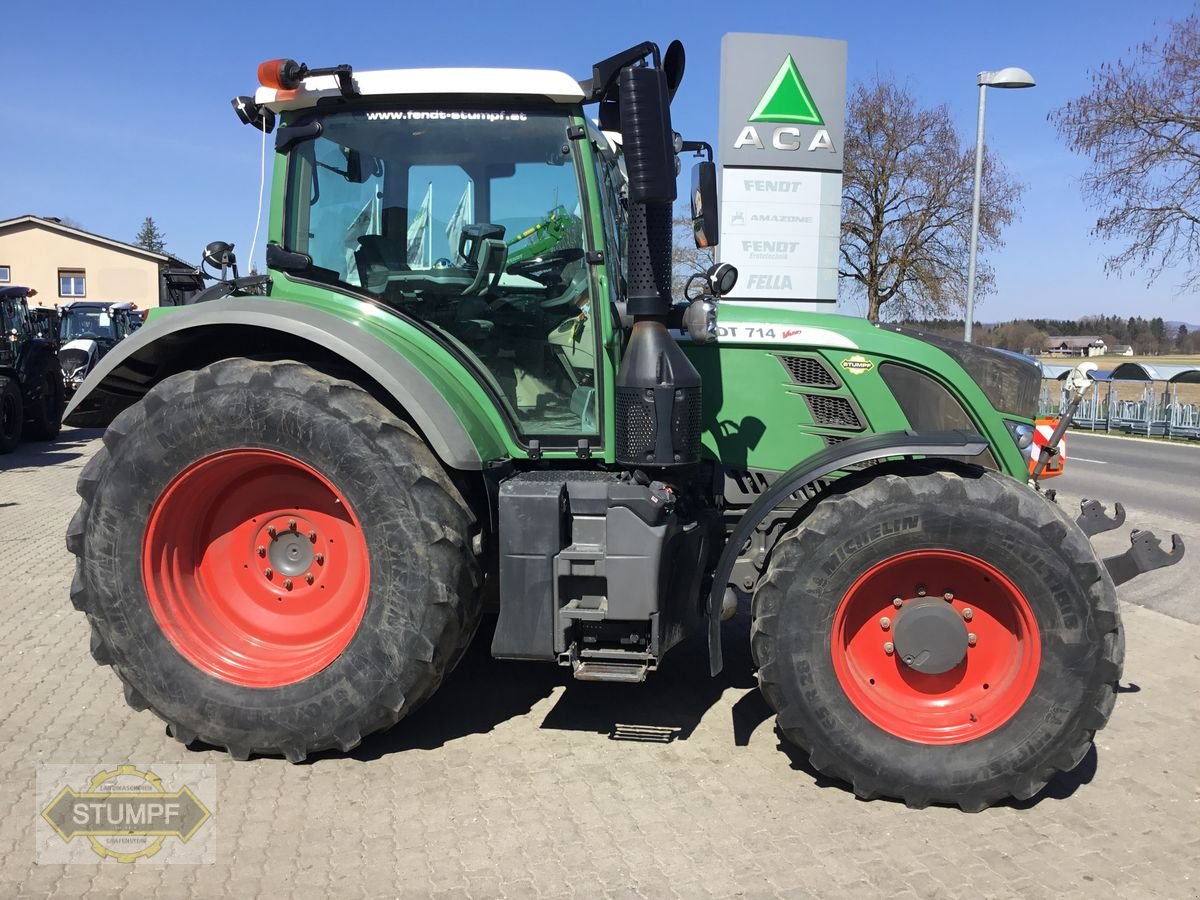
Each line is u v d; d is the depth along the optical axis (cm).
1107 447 1560
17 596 535
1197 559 671
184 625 330
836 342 369
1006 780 291
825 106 1018
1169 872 262
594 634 319
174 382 323
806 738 302
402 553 309
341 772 319
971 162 2411
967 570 303
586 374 346
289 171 352
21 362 1364
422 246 351
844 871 262
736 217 1026
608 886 254
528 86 329
